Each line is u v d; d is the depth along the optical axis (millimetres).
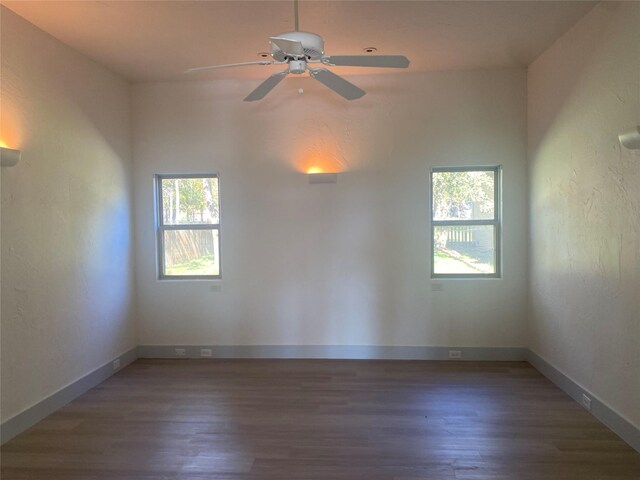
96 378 4184
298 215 4895
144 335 5051
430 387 4012
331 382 4176
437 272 4914
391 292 4852
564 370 3877
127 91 4863
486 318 4797
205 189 5047
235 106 4895
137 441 3064
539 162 4336
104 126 4395
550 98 4059
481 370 4469
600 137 3227
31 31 3398
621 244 2980
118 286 4633
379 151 4809
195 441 3055
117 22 3410
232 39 3768
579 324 3584
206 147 4918
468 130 4719
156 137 4941
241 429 3227
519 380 4164
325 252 4891
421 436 3088
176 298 5016
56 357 3635
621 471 2627
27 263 3314
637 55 2779
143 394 3934
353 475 2617
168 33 3631
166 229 5070
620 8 2951
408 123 4770
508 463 2730
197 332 5012
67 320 3781
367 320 4883
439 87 4727
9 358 3133
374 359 4875
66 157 3797
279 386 4086
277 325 4953
